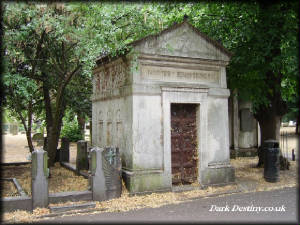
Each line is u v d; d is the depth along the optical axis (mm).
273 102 11867
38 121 17188
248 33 9961
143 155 8219
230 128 16141
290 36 9438
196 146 9164
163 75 8680
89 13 8180
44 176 6895
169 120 8562
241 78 11516
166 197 7902
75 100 14555
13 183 9227
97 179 7469
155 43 8398
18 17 8492
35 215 6461
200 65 9203
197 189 8688
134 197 7777
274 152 9977
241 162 14227
